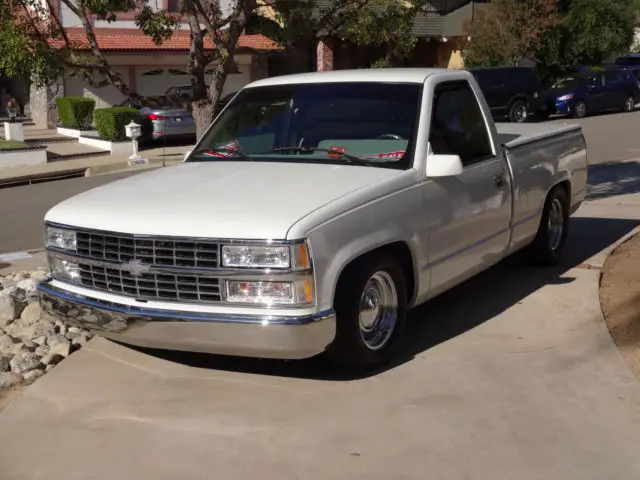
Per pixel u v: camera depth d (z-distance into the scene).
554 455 4.01
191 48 8.89
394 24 9.98
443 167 5.28
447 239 5.57
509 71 25.50
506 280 7.15
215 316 4.49
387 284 5.15
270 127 6.02
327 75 6.25
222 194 4.94
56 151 21.33
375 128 5.63
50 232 5.20
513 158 6.54
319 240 4.48
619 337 5.59
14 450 4.27
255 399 4.77
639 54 40.78
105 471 4.01
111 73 8.83
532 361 5.22
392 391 4.82
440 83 5.87
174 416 4.59
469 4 33.19
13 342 6.04
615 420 4.36
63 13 24.23
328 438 4.25
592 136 21.33
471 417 4.45
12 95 29.62
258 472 3.94
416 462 3.98
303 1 9.68
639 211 10.28
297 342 4.44
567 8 32.56
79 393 4.97
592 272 7.31
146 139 22.41
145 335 4.72
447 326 5.97
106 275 4.89
